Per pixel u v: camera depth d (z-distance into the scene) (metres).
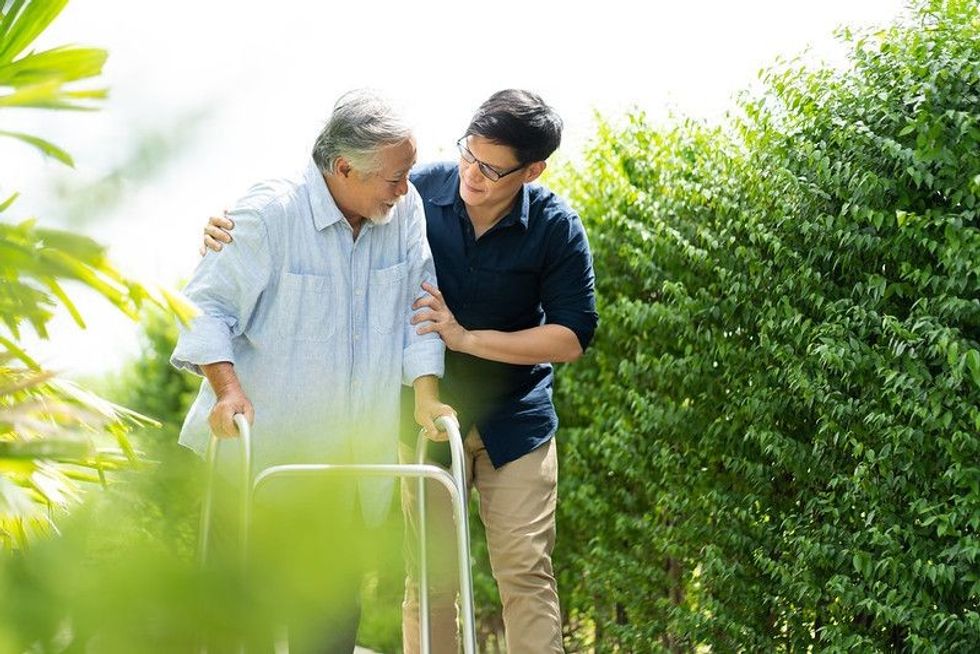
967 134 3.41
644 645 4.83
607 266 4.87
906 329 3.52
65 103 0.64
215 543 0.41
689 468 4.44
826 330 3.72
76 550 0.36
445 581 3.28
